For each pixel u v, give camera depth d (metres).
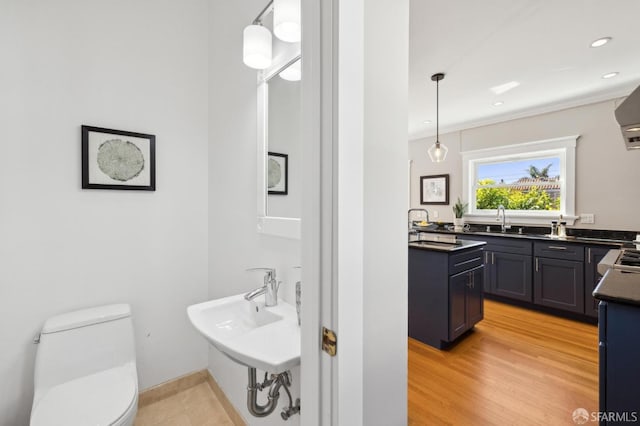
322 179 0.67
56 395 1.25
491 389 1.88
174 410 1.70
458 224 4.41
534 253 3.31
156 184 1.81
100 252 1.63
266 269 1.25
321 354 0.69
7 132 1.38
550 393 1.83
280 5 1.05
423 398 1.80
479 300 2.78
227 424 1.59
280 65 1.28
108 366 1.47
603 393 1.13
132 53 1.71
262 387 1.11
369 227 0.81
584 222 3.40
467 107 3.64
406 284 0.92
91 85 1.59
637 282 1.27
